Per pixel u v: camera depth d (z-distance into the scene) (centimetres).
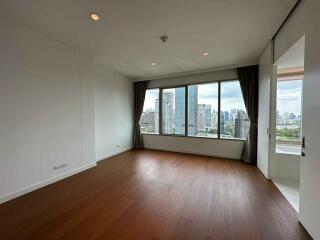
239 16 227
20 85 251
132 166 397
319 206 158
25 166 260
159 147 573
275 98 307
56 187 285
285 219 199
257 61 404
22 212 213
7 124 238
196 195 257
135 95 594
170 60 404
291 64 303
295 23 212
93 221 196
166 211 216
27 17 233
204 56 377
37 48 272
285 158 317
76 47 333
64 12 221
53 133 302
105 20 239
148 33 275
